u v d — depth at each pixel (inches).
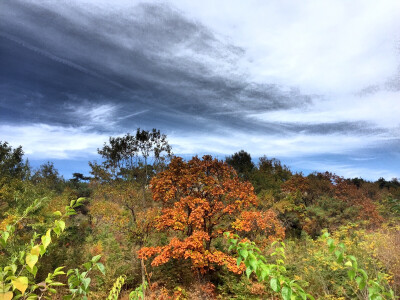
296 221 727.1
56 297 257.1
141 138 743.7
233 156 1286.9
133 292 117.3
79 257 427.8
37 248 51.2
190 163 486.6
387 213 659.4
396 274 251.3
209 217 432.5
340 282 283.0
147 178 730.8
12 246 286.0
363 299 217.8
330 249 73.1
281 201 812.0
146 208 639.1
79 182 1493.6
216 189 443.2
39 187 562.9
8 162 793.6
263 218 433.7
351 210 672.4
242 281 349.1
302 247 514.6
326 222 651.5
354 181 1385.3
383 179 1457.9
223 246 466.3
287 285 65.8
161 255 363.6
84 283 64.8
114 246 514.0
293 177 922.1
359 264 289.4
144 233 518.6
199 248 371.2
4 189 549.0
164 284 392.5
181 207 412.8
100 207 625.3
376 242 339.0
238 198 458.6
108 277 374.3
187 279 422.9
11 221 327.3
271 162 1423.5
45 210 434.3
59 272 62.1
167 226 419.8
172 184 470.6
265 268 68.0
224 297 358.0
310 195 876.6
